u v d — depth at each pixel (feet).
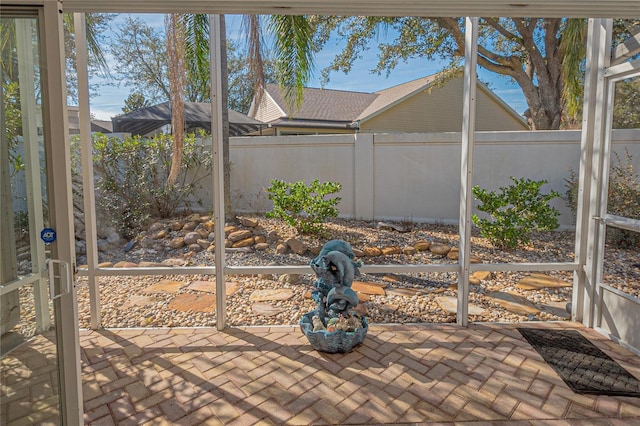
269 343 11.00
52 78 6.47
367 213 25.36
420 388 8.81
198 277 17.20
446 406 8.19
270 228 22.86
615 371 9.43
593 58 11.64
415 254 19.12
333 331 10.21
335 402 8.36
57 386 6.95
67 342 6.78
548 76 30.40
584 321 12.15
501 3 7.84
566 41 23.61
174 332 11.79
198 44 19.67
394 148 24.73
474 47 11.48
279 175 26.89
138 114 25.55
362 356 10.23
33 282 6.82
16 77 6.61
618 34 18.54
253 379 9.23
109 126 25.04
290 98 20.85
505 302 14.16
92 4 7.78
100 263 18.78
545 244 20.34
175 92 20.48
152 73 25.07
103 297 14.96
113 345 10.94
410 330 11.78
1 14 6.45
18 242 6.81
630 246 10.71
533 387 8.81
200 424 7.73
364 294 14.96
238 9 8.07
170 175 22.98
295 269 11.77
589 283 11.87
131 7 7.97
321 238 21.29
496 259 18.38
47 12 6.38
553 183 22.41
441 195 24.31
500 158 23.15
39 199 6.71
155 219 24.22
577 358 10.05
